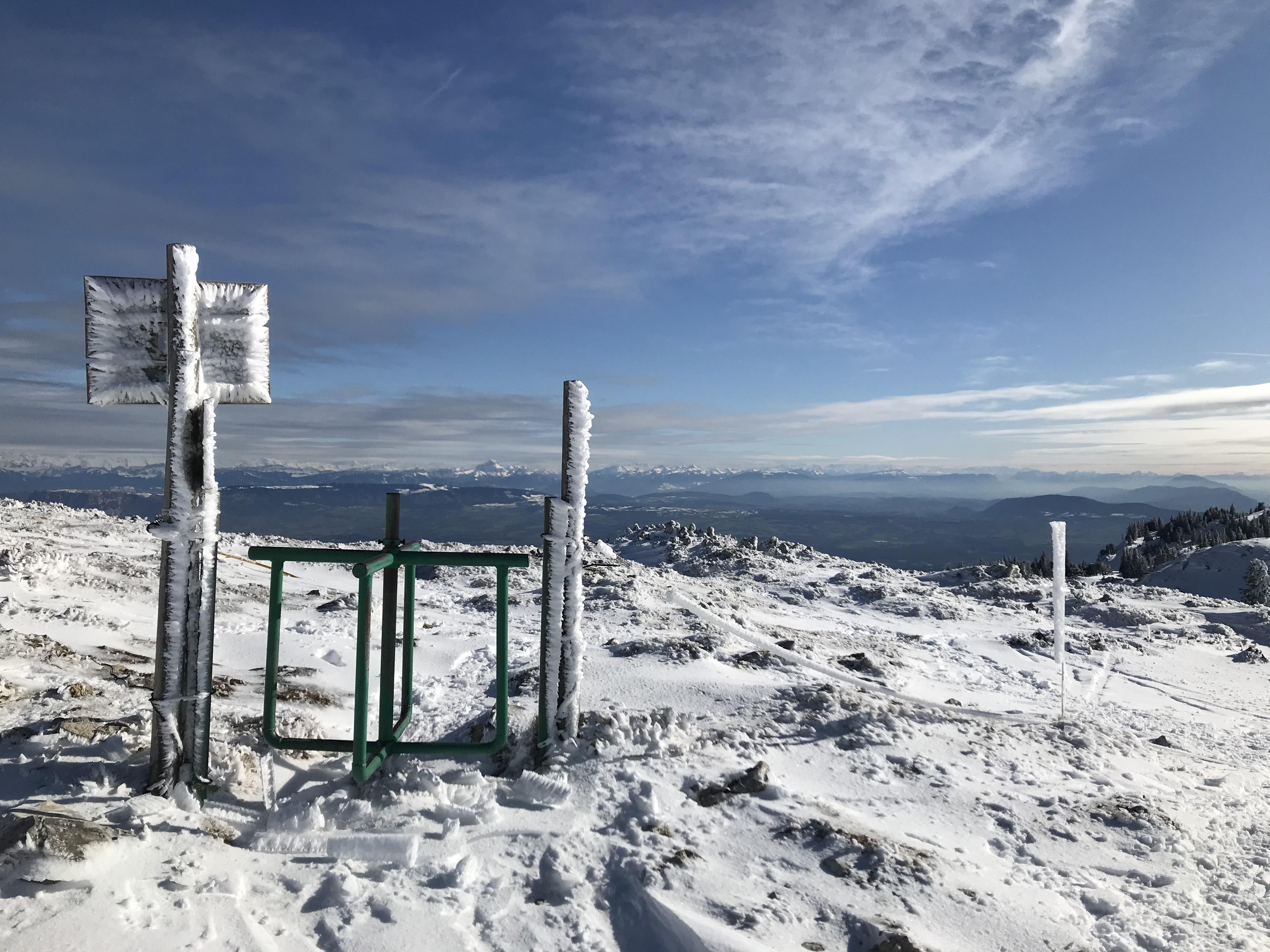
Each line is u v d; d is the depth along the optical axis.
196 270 3.63
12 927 2.53
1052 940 3.16
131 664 7.19
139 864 3.05
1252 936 3.34
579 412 4.66
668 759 4.73
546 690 4.66
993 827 4.43
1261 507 109.81
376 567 4.01
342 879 3.13
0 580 10.80
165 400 3.68
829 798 4.60
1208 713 10.72
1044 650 15.48
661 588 16.66
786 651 7.50
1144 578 81.31
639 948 2.93
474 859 3.38
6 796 3.50
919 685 9.48
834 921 3.14
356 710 3.97
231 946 2.64
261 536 22.44
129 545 18.12
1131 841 4.33
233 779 4.04
